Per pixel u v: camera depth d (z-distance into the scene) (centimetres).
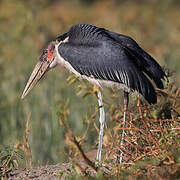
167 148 823
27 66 1758
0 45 2128
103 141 986
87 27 978
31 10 2309
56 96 1377
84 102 1356
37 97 1408
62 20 3133
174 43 2564
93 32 963
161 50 2312
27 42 2177
